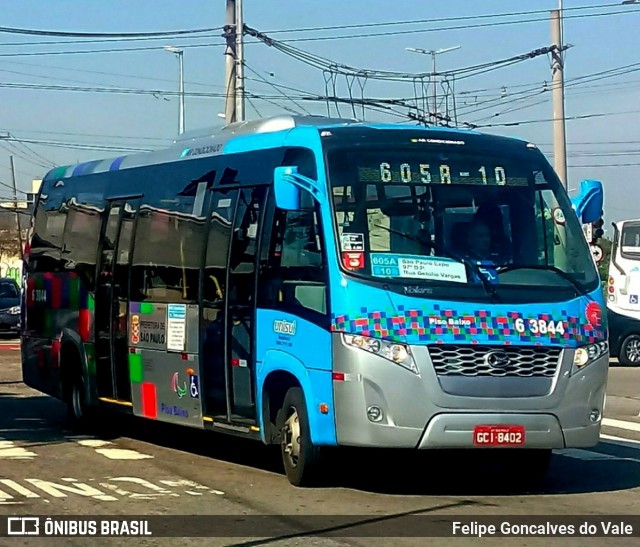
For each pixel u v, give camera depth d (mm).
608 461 12172
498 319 9336
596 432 9688
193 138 12820
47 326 15273
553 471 11438
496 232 9898
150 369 12492
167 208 12445
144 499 9570
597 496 9938
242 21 28625
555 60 29641
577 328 9617
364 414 9109
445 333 9164
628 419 16281
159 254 12477
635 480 10875
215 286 11258
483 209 9945
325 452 9828
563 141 29703
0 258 69812
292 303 9945
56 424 15195
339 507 9203
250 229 10797
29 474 10883
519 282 9648
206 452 12477
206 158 11922
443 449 9305
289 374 10000
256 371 10430
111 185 13898
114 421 14406
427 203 9812
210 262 11406
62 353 14703
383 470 11242
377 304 9203
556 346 9461
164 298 12250
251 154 11070
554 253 9984
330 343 9336
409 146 10094
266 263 10438
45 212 15859
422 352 9109
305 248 9852
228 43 28750
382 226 9602
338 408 9258
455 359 9180
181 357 11820
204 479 10594
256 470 11156
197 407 11555
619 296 27906
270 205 10539
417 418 9070
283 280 10125
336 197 9672
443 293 9359
